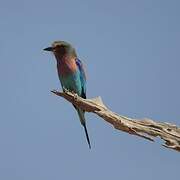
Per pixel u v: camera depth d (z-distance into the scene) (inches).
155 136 448.5
